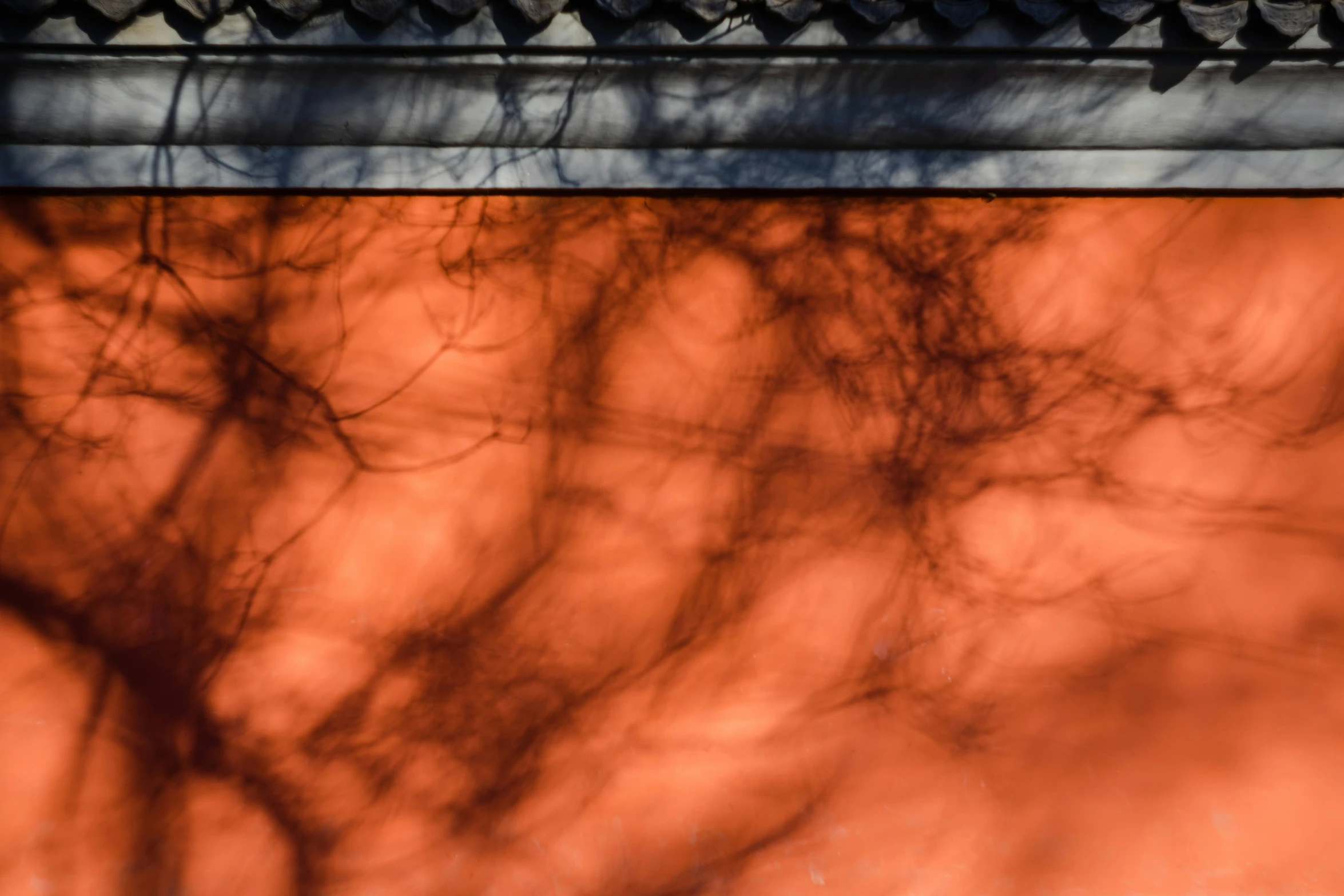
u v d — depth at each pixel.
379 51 3.61
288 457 3.91
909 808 3.98
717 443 4.04
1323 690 4.06
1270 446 4.09
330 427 3.93
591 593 3.98
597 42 3.59
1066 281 4.09
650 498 4.01
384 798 3.88
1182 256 4.11
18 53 3.53
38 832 3.77
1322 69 3.85
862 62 3.73
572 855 3.91
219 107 3.72
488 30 3.55
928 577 4.05
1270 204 4.07
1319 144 4.06
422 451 3.96
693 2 3.50
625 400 4.02
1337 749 4.05
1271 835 4.02
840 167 4.02
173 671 3.84
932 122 3.93
